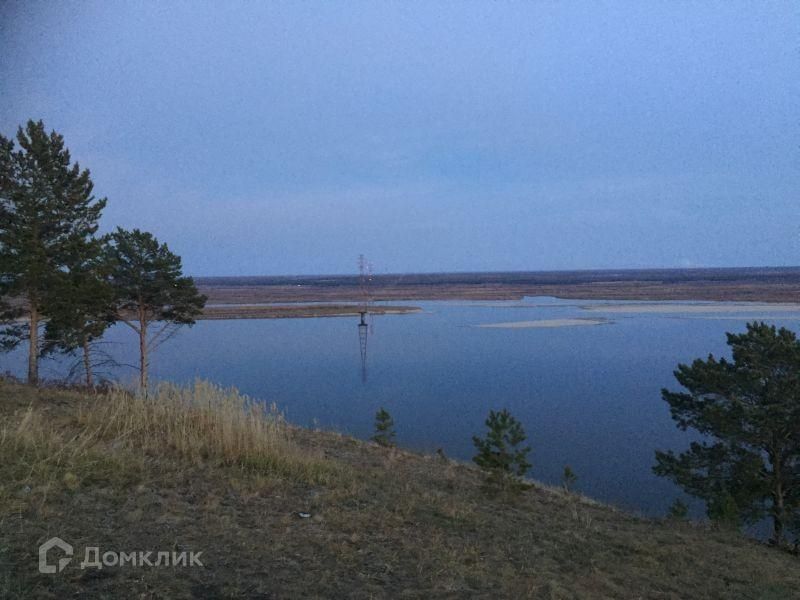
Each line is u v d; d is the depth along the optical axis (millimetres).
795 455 13680
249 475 7883
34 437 7215
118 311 24828
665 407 28406
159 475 7109
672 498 16328
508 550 6625
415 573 5395
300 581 4844
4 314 19547
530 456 20453
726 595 6449
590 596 5656
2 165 18672
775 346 13852
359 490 8133
